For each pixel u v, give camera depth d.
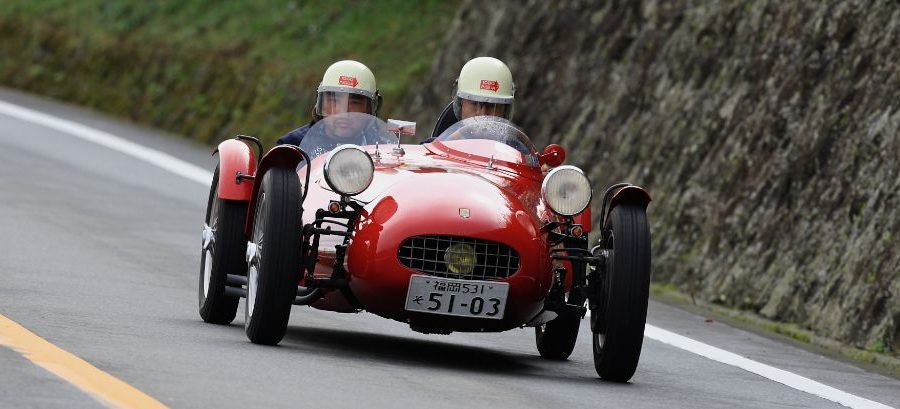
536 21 63.38
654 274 45.41
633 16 57.66
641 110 53.28
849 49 43.69
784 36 47.06
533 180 26.67
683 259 44.56
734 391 25.28
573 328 27.55
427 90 69.00
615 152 53.16
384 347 26.38
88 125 74.62
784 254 40.00
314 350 24.38
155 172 60.41
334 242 24.59
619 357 23.98
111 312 26.41
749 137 45.31
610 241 24.53
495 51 64.88
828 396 26.14
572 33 61.03
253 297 24.66
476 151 26.84
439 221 23.27
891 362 32.56
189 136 79.94
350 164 23.72
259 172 24.72
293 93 76.75
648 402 22.47
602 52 58.19
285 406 18.30
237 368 21.00
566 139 57.06
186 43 86.81
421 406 19.50
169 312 27.92
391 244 23.23
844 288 36.47
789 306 38.31
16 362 19.47
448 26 80.00
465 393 21.23
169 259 37.66
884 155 38.62
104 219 45.19
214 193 28.88
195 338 24.11
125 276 32.97
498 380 23.27
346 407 18.72
